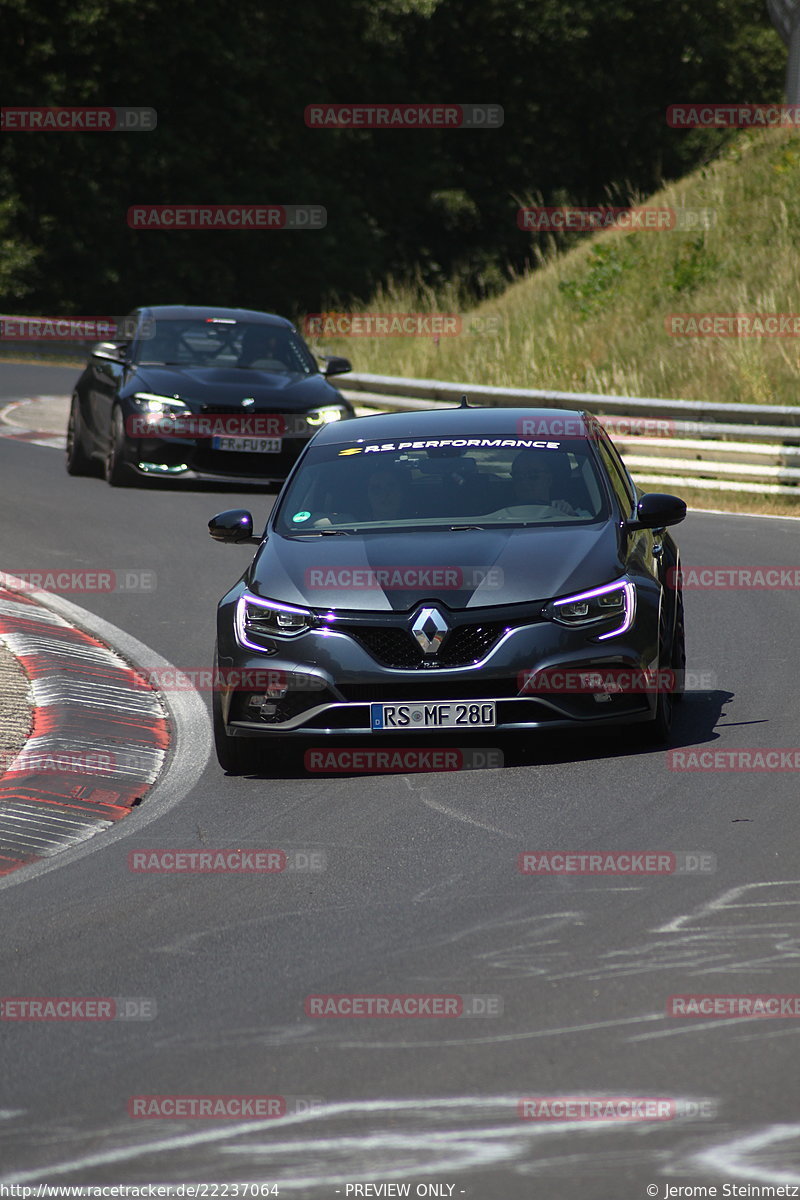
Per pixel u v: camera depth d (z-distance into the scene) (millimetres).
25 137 154125
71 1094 15219
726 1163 13031
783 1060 14969
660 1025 15969
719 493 63469
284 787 27109
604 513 29531
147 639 38812
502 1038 15859
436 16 182750
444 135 186875
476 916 19734
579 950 18312
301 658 27031
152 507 57656
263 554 29375
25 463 69500
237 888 21609
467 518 29625
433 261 182750
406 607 26922
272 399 60094
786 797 24203
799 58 106812
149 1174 13422
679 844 22172
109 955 19250
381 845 23125
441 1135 13805
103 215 158250
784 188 97938
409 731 26672
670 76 191375
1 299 154375
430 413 33969
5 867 23594
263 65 164625
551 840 22750
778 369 76438
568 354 90312
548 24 183500
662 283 94375
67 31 152875
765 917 19062
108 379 63219
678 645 31125
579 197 189750
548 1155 13312
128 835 24688
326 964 18406
